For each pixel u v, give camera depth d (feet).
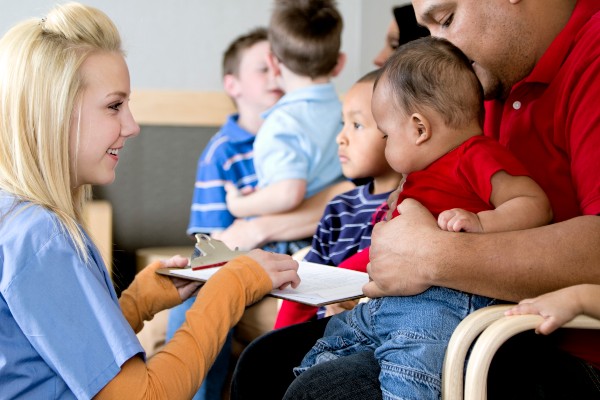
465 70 4.30
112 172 4.22
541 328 3.53
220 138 8.18
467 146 4.22
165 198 9.09
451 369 3.62
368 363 4.09
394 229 4.13
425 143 4.32
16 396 3.63
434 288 4.03
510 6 4.45
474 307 3.96
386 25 10.69
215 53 10.27
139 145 9.01
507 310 3.64
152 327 7.43
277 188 7.31
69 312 3.66
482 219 3.95
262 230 7.30
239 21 10.28
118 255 8.98
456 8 4.55
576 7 4.44
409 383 3.78
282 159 7.35
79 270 3.73
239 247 7.32
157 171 9.06
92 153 4.07
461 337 3.62
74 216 4.03
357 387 3.92
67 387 3.71
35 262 3.67
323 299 4.14
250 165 8.05
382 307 4.20
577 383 3.83
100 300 3.71
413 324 3.99
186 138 9.14
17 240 3.71
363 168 5.92
